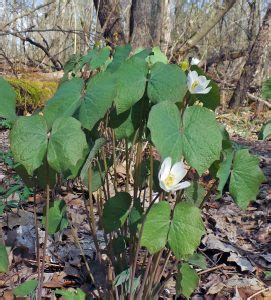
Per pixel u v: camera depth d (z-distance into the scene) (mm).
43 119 290
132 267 347
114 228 340
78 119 312
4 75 1444
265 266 568
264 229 682
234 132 1592
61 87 328
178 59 1245
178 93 304
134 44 1304
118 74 312
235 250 591
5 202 601
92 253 530
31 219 606
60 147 280
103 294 383
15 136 283
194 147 287
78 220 612
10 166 743
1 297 448
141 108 325
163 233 295
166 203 294
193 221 294
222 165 328
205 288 503
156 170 356
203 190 361
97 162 373
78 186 720
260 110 1951
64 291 375
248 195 336
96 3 1392
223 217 728
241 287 507
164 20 1292
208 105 335
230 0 1452
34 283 357
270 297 492
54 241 543
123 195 335
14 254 525
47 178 312
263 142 1391
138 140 338
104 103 301
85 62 437
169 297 463
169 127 282
